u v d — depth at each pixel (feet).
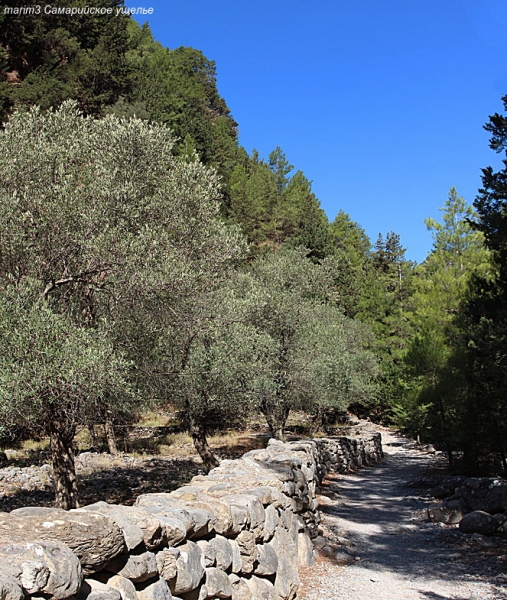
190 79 210.79
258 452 30.42
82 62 117.19
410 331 135.95
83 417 27.58
